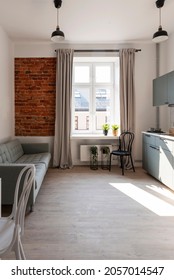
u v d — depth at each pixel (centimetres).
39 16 366
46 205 294
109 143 514
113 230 230
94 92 532
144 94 502
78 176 432
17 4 328
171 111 470
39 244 203
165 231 228
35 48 491
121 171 471
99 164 518
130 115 490
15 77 493
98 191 347
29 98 497
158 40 349
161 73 495
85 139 511
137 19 380
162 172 367
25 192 142
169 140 339
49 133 502
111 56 496
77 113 533
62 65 482
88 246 200
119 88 493
